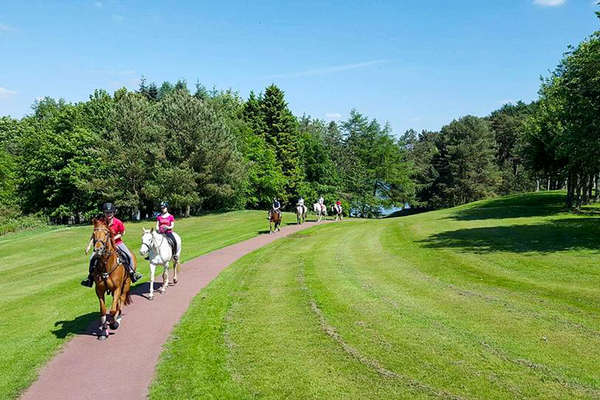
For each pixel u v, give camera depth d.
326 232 31.56
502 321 10.48
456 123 85.31
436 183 85.81
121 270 10.69
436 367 8.27
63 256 25.91
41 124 71.38
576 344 8.99
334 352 9.12
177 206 47.03
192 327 10.99
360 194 73.44
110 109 48.84
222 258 21.58
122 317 12.02
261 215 47.72
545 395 7.15
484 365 8.27
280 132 66.75
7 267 23.03
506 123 90.19
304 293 13.97
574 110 22.31
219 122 49.38
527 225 26.58
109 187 46.16
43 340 10.29
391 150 74.56
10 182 59.69
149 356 9.27
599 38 20.92
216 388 7.70
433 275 15.65
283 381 7.91
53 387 7.94
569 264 15.59
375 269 17.36
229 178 49.78
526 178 80.81
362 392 7.45
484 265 16.53
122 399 7.47
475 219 33.50
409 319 10.95
